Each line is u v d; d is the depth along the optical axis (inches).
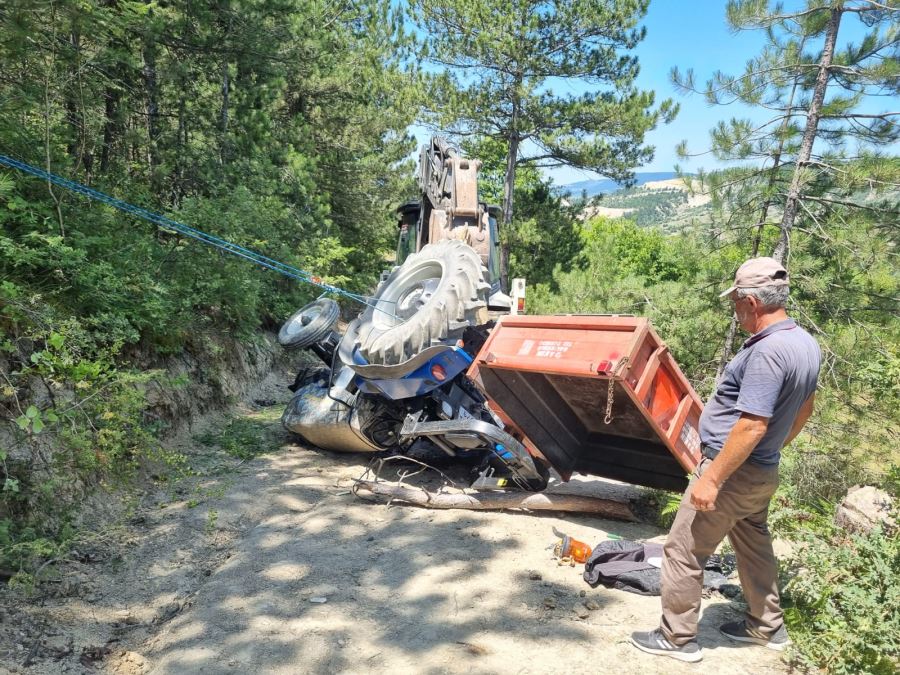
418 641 138.3
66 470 185.2
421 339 222.4
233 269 337.4
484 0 708.0
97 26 221.0
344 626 143.9
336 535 194.1
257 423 323.0
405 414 249.8
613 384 171.6
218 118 516.1
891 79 302.4
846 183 315.9
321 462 271.3
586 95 747.4
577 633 143.3
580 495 214.4
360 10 904.9
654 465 214.8
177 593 162.9
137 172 366.6
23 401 183.5
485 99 745.0
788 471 255.8
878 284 326.0
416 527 201.2
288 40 428.8
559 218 840.3
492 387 202.8
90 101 269.7
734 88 344.8
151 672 129.4
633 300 406.9
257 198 470.0
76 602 151.8
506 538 193.6
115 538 185.5
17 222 216.4
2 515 161.9
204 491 226.5
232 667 128.6
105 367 193.0
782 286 123.4
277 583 163.2
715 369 376.8
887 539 165.0
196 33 369.4
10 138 220.7
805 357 121.3
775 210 358.6
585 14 691.4
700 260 377.1
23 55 204.8
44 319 182.9
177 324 286.8
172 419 274.1
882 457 297.1
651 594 160.9
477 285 226.4
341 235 837.8
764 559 137.6
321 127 800.9
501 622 147.0
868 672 127.9
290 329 279.3
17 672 121.5
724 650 139.0
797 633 141.9
